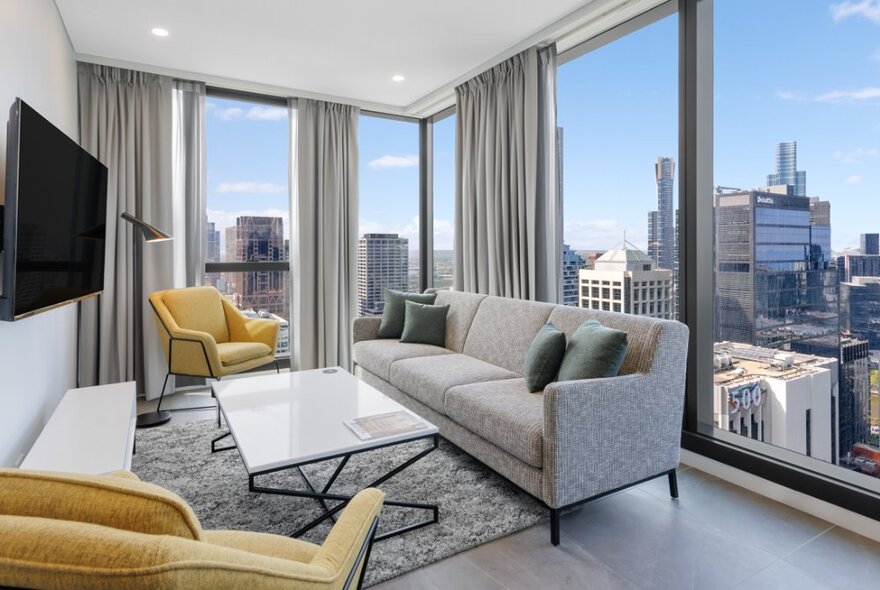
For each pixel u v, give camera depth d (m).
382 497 1.24
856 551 1.92
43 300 2.03
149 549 0.60
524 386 2.70
